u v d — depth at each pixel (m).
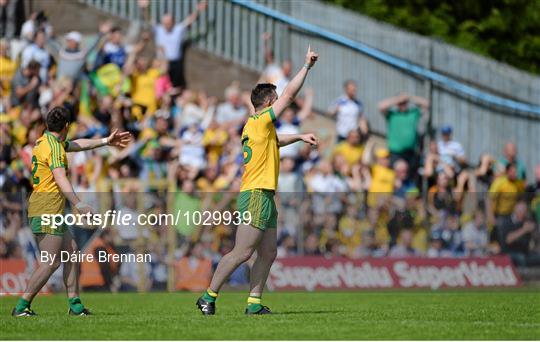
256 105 39.88
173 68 81.81
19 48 76.81
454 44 102.12
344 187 73.38
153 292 65.69
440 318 40.25
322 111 82.56
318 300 57.16
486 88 83.94
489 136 83.12
